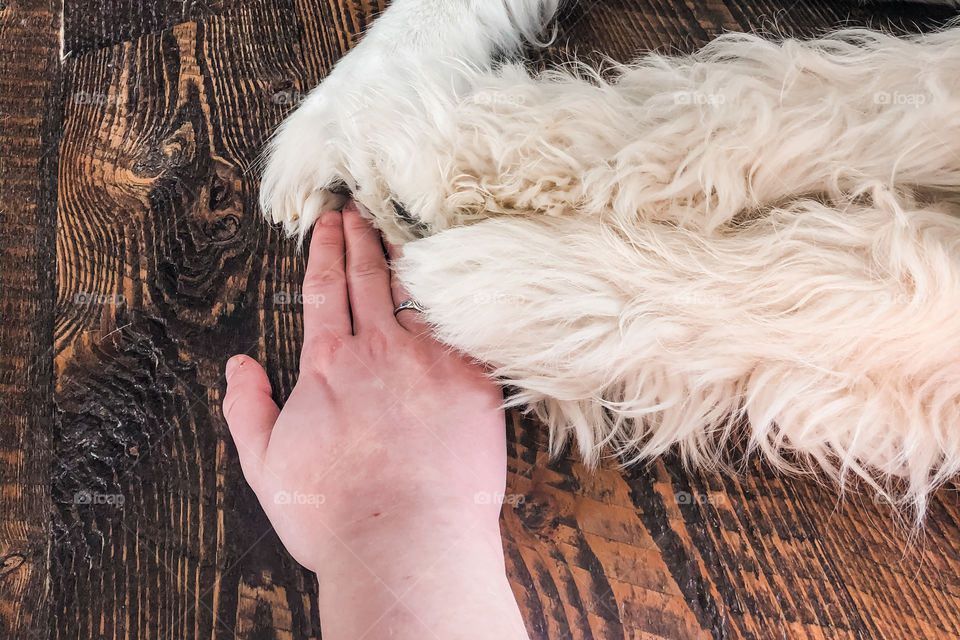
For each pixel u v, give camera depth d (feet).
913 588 1.71
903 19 2.24
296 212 2.07
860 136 1.73
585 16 2.35
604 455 1.89
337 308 1.98
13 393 2.10
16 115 2.47
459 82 1.97
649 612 1.76
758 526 1.80
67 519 1.97
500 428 1.84
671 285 1.68
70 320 2.18
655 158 1.78
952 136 1.68
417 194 1.85
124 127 2.43
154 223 2.28
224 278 2.19
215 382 2.06
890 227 1.61
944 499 1.78
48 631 1.88
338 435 1.71
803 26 2.28
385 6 2.50
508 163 1.83
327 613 1.50
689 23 2.32
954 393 1.62
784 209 1.80
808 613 1.72
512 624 1.48
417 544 1.50
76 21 2.60
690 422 1.79
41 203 2.34
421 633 1.39
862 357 1.63
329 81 2.07
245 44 2.51
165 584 1.88
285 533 1.69
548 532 1.84
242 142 2.37
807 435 1.74
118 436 2.04
